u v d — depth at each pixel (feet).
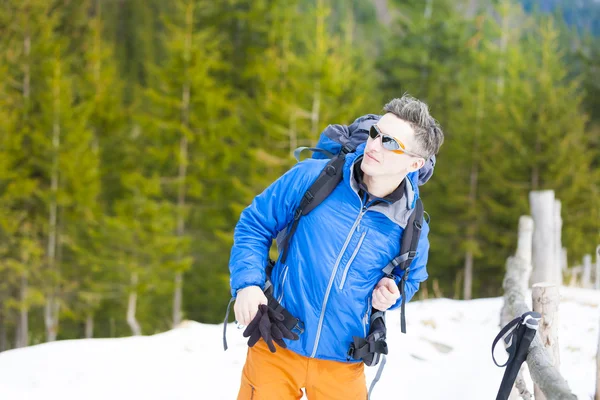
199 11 81.10
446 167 74.33
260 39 91.15
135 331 64.64
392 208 6.40
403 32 99.50
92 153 70.54
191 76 69.62
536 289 9.90
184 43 70.69
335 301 6.47
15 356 14.23
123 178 68.69
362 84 80.07
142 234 62.34
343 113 63.21
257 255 6.67
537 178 67.62
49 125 69.77
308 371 6.79
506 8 84.48
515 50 77.41
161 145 72.54
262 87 77.71
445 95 91.30
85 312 76.84
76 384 12.70
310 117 62.75
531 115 66.85
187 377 13.16
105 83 79.56
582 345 15.16
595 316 17.61
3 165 65.67
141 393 12.34
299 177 6.70
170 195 77.20
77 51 102.27
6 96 72.69
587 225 65.36
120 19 140.36
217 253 79.10
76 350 14.69
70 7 108.68
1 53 77.56
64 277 74.43
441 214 74.69
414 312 18.29
